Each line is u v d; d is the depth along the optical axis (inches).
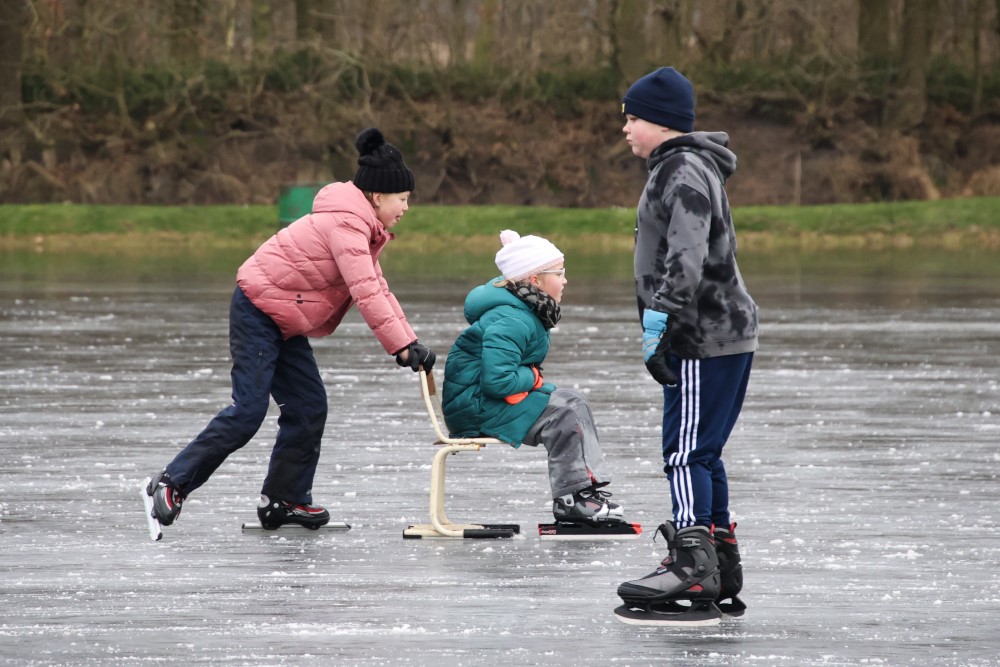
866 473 908.6
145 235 4261.8
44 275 2864.2
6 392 1270.9
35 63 4803.2
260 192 4852.4
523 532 759.7
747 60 5260.8
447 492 861.2
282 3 5679.1
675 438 589.0
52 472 909.2
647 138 595.8
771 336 1744.6
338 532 758.5
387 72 5024.6
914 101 5113.2
